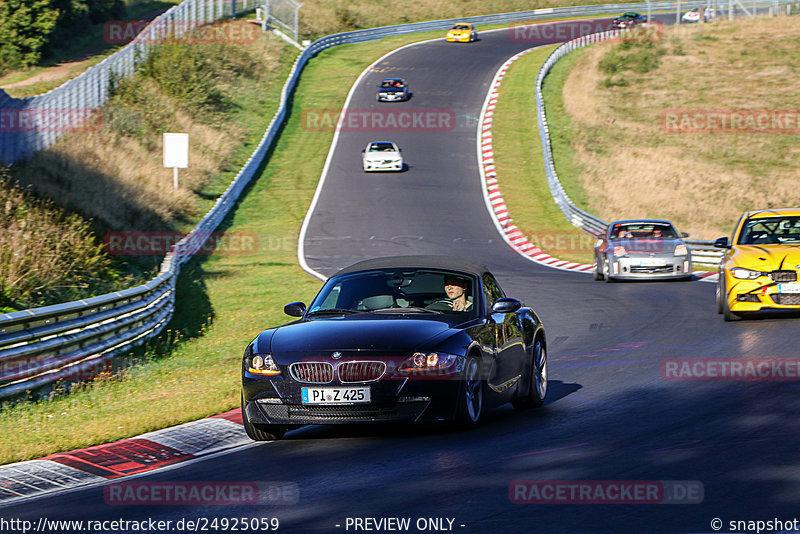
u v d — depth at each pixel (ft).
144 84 420.77
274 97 523.29
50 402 93.91
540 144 443.73
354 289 76.74
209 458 64.59
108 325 125.49
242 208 340.80
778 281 125.18
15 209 179.11
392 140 455.22
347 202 352.90
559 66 613.11
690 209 354.54
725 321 130.52
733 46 613.11
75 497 55.11
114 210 253.85
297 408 65.67
